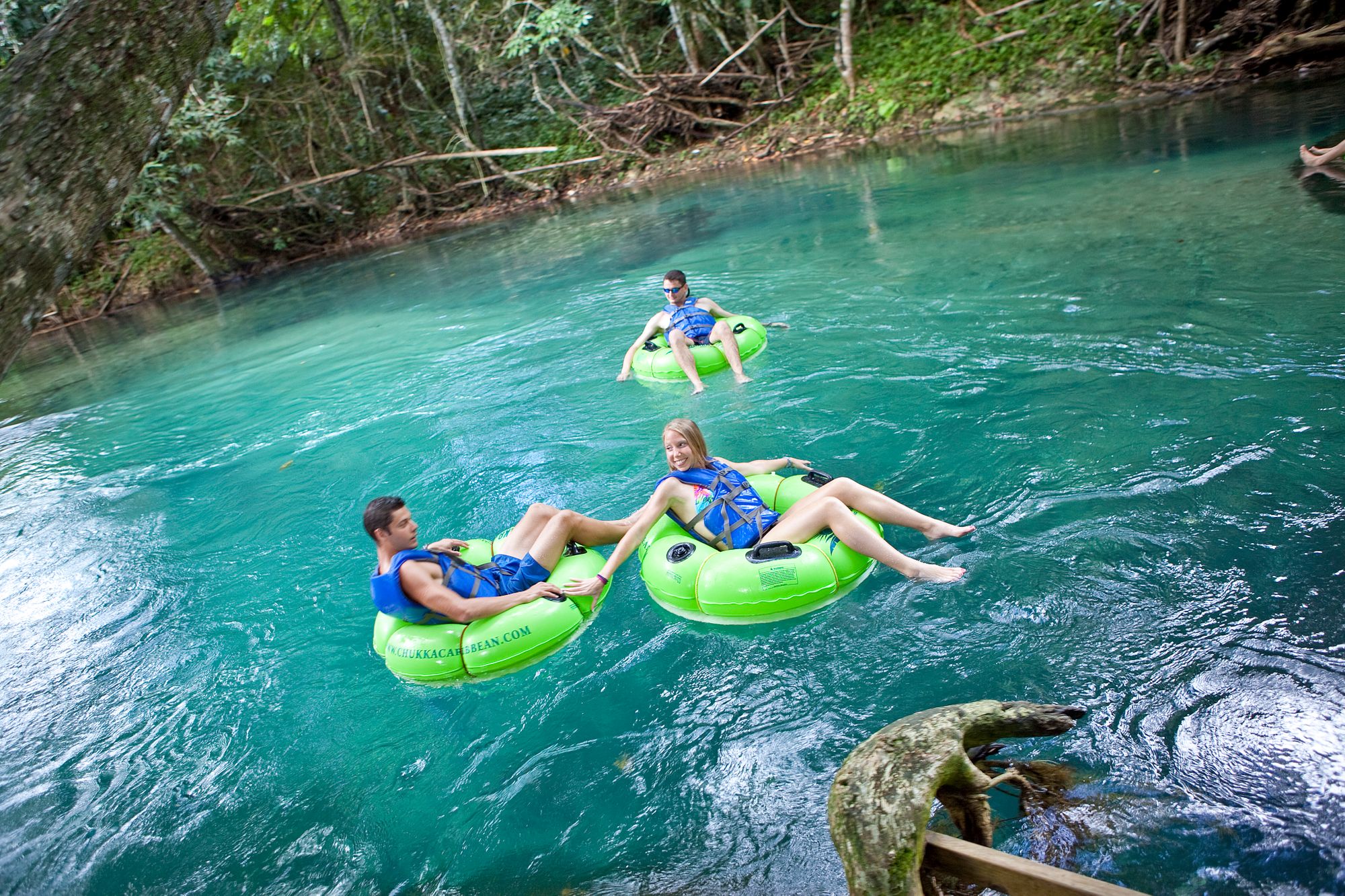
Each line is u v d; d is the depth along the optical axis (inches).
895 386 252.7
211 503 277.4
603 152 808.3
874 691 142.8
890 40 769.6
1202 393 207.6
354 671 181.0
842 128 718.5
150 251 802.2
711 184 677.3
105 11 84.1
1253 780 111.3
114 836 146.7
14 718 185.5
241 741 165.6
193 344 536.4
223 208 782.5
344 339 454.9
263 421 347.9
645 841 125.5
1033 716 112.7
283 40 786.8
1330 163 359.3
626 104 801.6
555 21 730.8
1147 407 207.6
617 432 266.4
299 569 225.6
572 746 146.9
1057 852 107.3
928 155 590.9
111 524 275.7
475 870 126.9
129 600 226.1
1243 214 323.0
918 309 307.6
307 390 376.2
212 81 715.4
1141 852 105.3
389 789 146.6
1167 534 161.5
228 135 721.0
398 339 427.8
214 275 778.2
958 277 330.0
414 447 285.0
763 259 417.4
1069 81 647.8
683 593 173.9
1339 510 156.2
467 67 908.0
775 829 122.3
